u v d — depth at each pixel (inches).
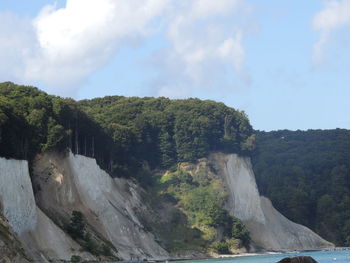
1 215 4763.8
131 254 6461.6
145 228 7263.8
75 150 6737.2
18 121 5669.3
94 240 5925.2
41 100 6397.6
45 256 5049.2
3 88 6737.2
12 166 5187.0
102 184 6978.4
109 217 6624.0
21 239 4926.2
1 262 4180.6
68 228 5757.9
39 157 6097.4
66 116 6653.5
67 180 6215.6
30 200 5226.4
